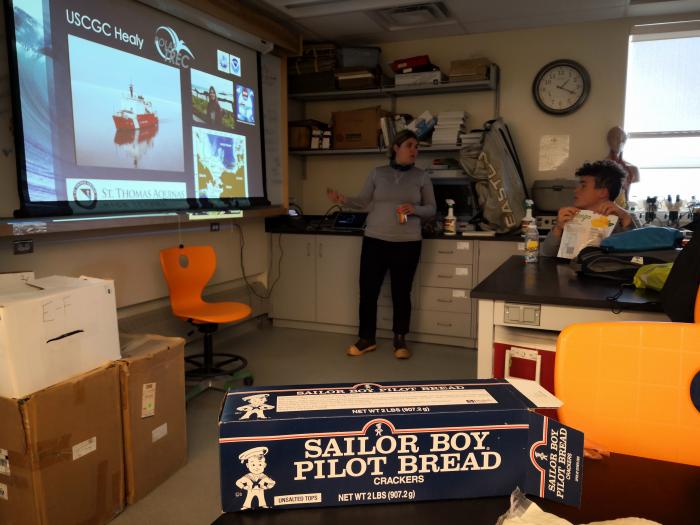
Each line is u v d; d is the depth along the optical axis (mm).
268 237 4480
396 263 3727
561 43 4184
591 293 1854
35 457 1625
